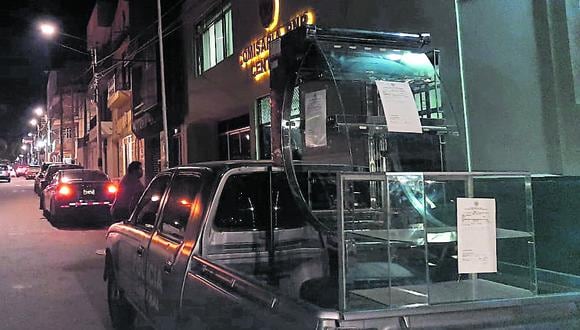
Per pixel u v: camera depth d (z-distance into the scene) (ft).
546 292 10.72
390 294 8.96
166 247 14.98
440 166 15.61
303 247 15.42
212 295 11.38
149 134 84.99
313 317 8.13
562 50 17.48
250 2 49.75
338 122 14.19
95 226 52.24
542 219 15.64
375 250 9.91
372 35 15.07
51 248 39.34
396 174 9.75
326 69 15.57
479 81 20.66
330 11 34.22
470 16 21.18
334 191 15.21
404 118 12.94
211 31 61.82
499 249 13.26
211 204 14.23
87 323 21.33
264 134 49.47
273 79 15.88
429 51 17.10
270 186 15.31
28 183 169.89
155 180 19.35
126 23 99.04
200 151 67.31
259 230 14.92
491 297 9.42
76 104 179.42
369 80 15.05
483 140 20.42
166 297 14.19
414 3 24.50
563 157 17.35
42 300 24.81
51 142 233.14
